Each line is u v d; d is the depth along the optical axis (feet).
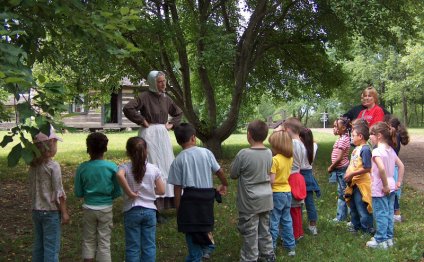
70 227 20.07
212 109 43.21
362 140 18.22
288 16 44.98
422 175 34.94
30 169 13.43
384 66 120.67
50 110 9.82
